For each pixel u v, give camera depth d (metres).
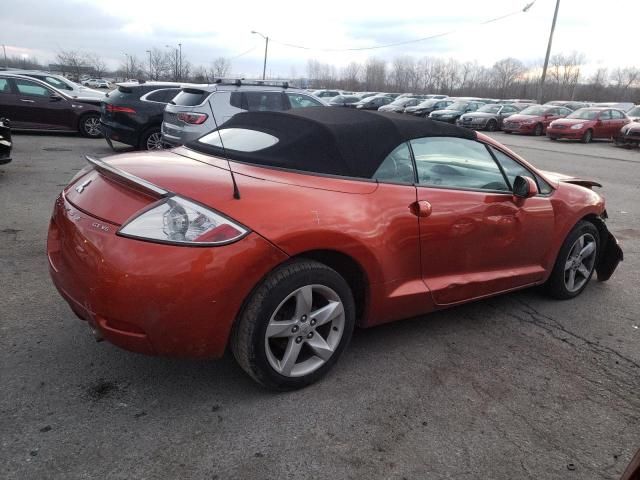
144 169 2.87
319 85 91.00
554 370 3.37
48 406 2.69
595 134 23.38
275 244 2.59
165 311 2.42
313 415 2.75
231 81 9.28
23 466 2.28
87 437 2.48
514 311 4.27
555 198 4.23
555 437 2.71
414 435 2.65
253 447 2.49
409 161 3.38
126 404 2.75
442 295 3.49
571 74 80.00
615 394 3.14
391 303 3.23
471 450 2.57
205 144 3.51
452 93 85.69
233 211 2.57
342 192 2.99
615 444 2.68
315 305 2.97
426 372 3.24
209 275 2.44
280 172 2.98
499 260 3.84
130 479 2.25
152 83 11.30
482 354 3.52
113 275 2.40
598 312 4.35
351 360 3.33
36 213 6.26
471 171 3.74
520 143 21.66
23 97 13.39
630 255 6.09
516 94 80.81
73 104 13.88
